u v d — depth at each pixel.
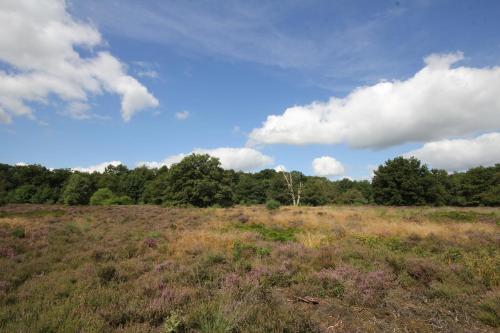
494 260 7.87
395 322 4.99
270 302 5.36
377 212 28.20
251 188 87.44
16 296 5.84
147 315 4.85
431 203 58.41
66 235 14.30
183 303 5.41
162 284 6.38
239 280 6.65
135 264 8.36
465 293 6.13
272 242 11.72
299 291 6.25
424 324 4.91
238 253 9.08
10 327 4.38
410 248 10.73
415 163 60.25
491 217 23.47
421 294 6.20
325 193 79.44
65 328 4.27
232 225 19.02
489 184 66.75
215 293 5.86
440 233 13.45
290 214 25.92
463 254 9.10
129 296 5.70
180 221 21.00
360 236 12.55
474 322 4.98
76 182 58.03
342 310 5.46
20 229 13.89
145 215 26.16
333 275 6.95
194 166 50.94
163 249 10.49
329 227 16.70
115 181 83.19
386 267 7.74
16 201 65.00
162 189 63.06
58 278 7.07
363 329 4.74
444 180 71.62
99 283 6.43
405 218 23.05
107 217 24.92
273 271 7.30
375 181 61.41
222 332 4.20
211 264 8.26
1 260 8.81
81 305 5.09
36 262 8.78
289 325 4.37
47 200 64.56
